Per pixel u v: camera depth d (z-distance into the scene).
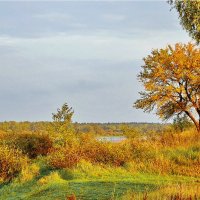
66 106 29.53
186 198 10.36
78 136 29.11
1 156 22.12
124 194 13.62
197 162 20.03
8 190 19.03
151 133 28.36
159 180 17.33
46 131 29.39
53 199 14.26
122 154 21.53
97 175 18.91
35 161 25.86
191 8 26.27
